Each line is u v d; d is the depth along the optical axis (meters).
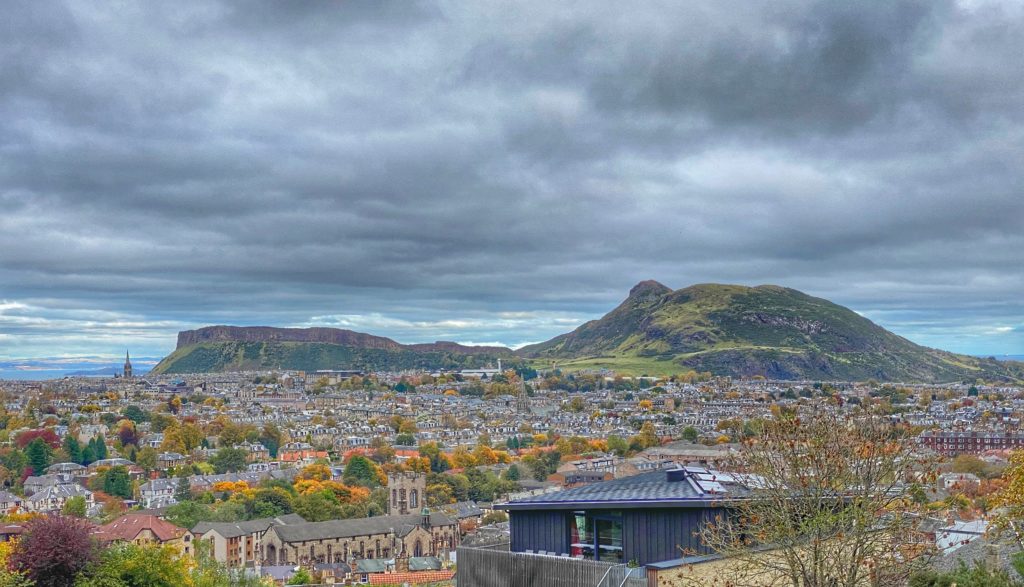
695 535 45.84
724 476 56.28
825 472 39.66
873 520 39.50
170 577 87.56
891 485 40.19
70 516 83.88
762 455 41.31
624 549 51.62
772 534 40.03
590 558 52.97
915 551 40.38
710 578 44.97
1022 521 53.12
